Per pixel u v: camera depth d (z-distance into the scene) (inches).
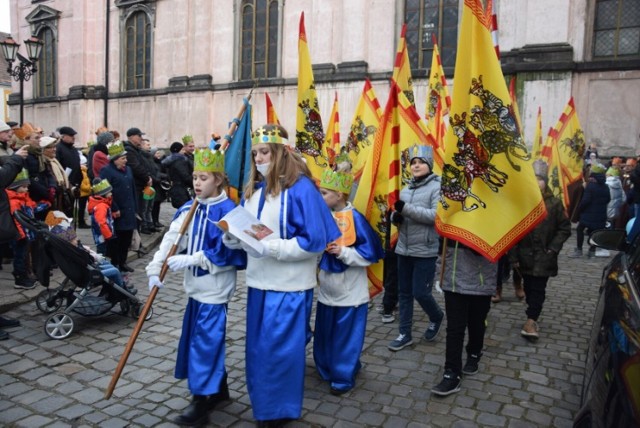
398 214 165.8
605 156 532.7
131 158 343.0
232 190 157.3
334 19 654.5
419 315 224.4
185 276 135.3
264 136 128.8
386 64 629.3
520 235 137.6
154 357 174.1
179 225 138.2
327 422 134.4
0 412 136.5
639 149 521.7
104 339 189.2
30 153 267.3
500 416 138.8
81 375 159.6
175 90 804.6
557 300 252.1
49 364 167.0
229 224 116.6
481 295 149.9
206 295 131.7
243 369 166.2
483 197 141.0
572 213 353.7
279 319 126.2
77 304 194.5
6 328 197.2
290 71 704.4
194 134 789.9
